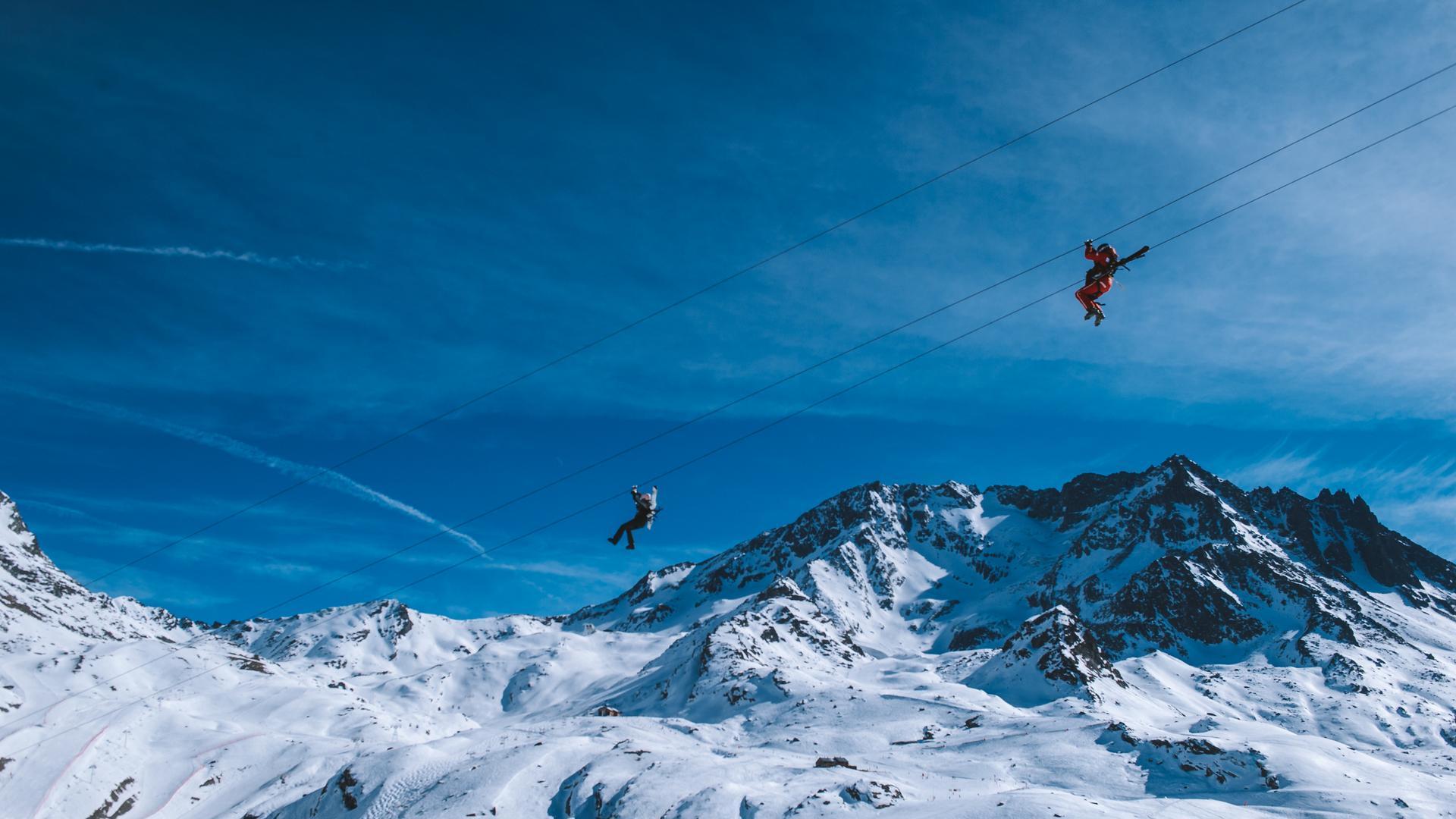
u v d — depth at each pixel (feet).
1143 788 311.68
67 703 541.75
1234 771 317.01
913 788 288.92
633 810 266.16
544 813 292.81
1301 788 296.92
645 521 113.60
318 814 326.24
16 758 435.53
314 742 520.42
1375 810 273.75
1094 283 85.25
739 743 447.83
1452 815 274.77
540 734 391.24
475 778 310.04
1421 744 547.08
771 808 257.34
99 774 441.68
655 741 400.47
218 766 479.41
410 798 312.71
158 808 436.76
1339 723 590.96
